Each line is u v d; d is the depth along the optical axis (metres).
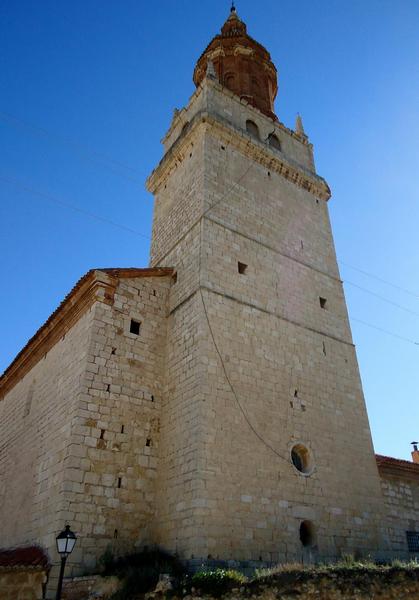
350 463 20.52
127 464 17.69
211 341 18.88
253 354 19.84
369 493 20.36
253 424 18.27
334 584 12.18
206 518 15.46
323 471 19.31
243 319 20.42
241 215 23.61
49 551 15.51
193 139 25.61
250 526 16.22
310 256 25.62
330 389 21.84
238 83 31.95
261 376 19.58
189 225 22.92
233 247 22.20
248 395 18.75
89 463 16.86
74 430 17.11
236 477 16.78
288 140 30.23
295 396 20.28
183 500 16.25
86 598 14.12
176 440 17.84
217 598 12.34
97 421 17.70
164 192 27.34
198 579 13.02
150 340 20.61
